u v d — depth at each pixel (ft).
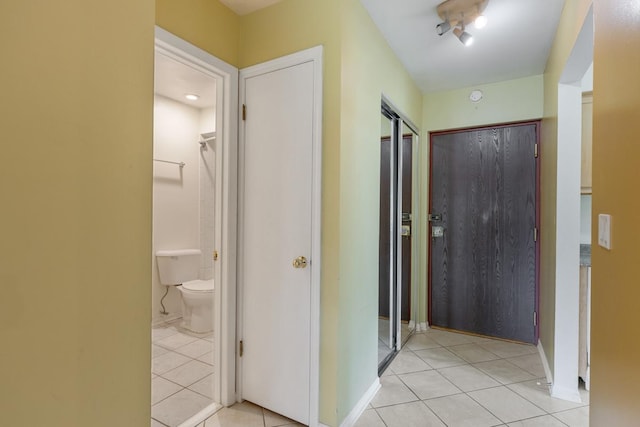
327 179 5.42
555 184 6.76
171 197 10.92
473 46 7.54
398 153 8.85
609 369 3.33
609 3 3.35
